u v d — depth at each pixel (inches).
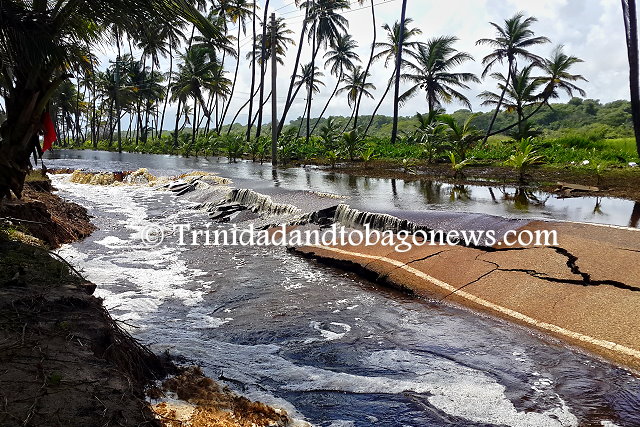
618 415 177.9
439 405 186.1
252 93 1802.4
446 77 1583.4
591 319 243.1
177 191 801.6
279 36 1758.1
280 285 338.6
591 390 194.9
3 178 217.2
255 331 259.3
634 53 782.5
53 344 158.6
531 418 176.9
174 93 1987.0
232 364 217.2
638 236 321.1
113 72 2094.0
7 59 211.2
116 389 140.6
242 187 721.6
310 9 1716.3
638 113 799.1
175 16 231.5
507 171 903.1
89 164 1299.2
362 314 282.8
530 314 261.0
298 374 209.9
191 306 298.5
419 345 240.1
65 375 141.4
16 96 218.1
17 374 137.9
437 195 632.4
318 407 182.9
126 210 652.7
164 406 165.6
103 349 169.2
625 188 658.8
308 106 1836.9
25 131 219.9
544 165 946.7
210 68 1899.6
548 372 210.1
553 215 472.7
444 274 319.9
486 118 3348.9
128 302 302.4
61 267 236.4
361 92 1841.8
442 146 1075.9
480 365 218.2
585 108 3120.1
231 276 361.1
